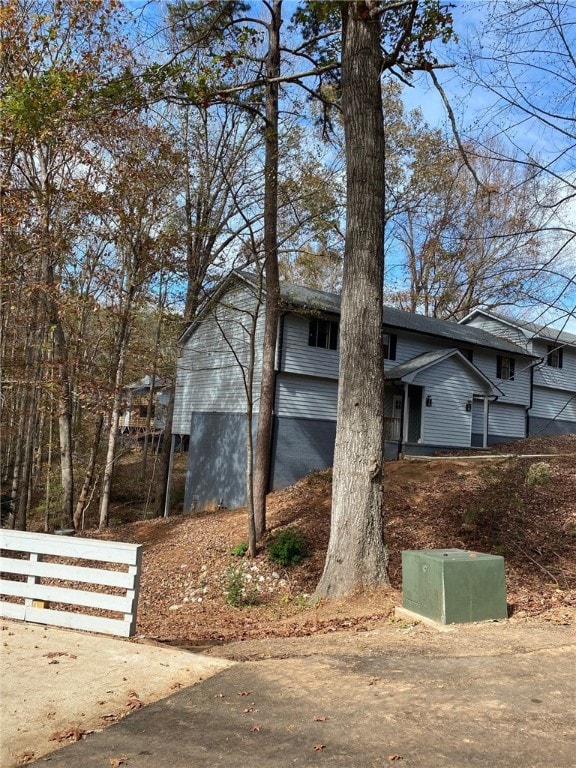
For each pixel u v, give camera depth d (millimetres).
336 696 4199
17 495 16469
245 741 3516
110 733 3730
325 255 18812
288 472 18734
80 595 6305
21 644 5605
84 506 19344
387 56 9742
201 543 14242
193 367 22234
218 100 12273
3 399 16031
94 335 19234
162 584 12289
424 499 14188
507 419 27156
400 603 7629
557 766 3016
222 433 20062
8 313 14820
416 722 3648
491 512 12594
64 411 16359
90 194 14445
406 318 24078
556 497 13250
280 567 12023
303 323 19312
